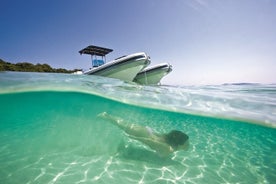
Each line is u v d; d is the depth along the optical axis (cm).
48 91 856
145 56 1588
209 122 1193
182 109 992
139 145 585
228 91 1425
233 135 1172
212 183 410
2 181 361
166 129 1074
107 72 1555
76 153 519
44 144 611
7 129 958
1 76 831
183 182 402
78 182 371
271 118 830
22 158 476
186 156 563
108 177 395
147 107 1083
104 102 1112
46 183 362
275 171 504
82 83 953
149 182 388
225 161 562
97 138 669
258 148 848
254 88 1830
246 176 461
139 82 2089
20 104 983
